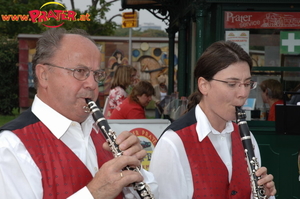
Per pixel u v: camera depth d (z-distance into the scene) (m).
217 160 2.00
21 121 1.65
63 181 1.58
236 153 2.10
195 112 2.10
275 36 4.56
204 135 2.00
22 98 14.84
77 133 1.71
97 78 1.66
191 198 1.93
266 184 1.89
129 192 1.83
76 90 1.61
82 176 1.63
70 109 1.64
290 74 4.61
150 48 15.38
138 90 4.48
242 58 1.94
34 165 1.56
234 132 2.18
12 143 1.55
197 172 1.95
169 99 7.19
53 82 1.62
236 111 1.97
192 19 5.47
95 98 1.68
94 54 1.66
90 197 1.49
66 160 1.62
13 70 14.95
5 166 1.49
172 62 8.02
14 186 1.49
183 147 1.97
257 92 4.62
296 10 4.52
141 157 1.60
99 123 1.62
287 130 3.48
